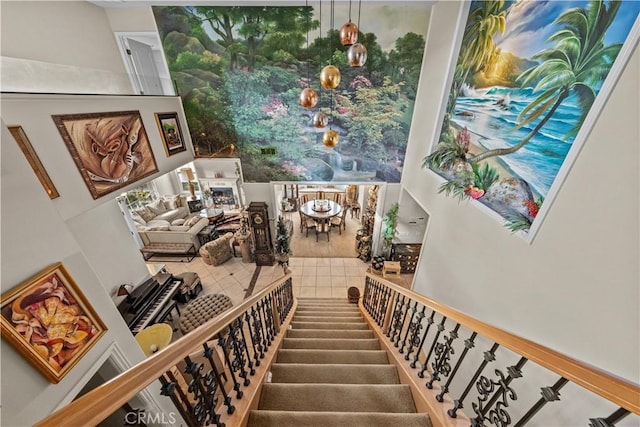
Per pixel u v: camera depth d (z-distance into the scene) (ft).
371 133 16.93
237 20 13.83
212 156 17.44
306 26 13.96
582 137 5.07
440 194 11.96
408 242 20.98
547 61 6.08
